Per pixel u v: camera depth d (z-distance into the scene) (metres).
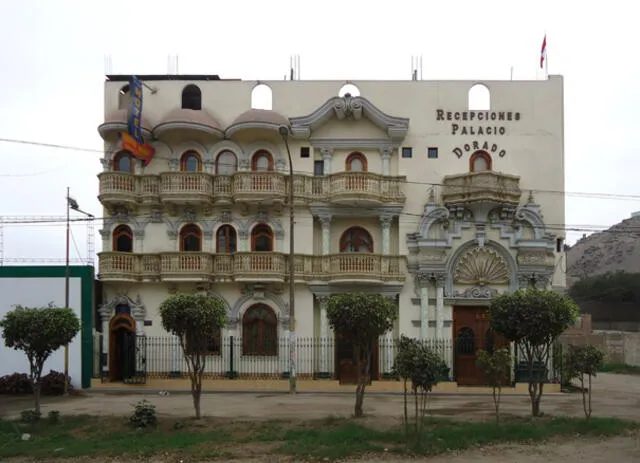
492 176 27.34
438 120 28.91
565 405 22.58
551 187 28.58
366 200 27.44
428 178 28.69
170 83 29.38
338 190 27.61
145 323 28.20
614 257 72.81
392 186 28.36
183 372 27.98
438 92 29.03
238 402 22.62
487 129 28.83
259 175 27.69
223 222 28.72
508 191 27.67
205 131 27.95
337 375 27.97
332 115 28.59
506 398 24.52
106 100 29.50
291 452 14.38
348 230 29.23
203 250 28.61
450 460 13.94
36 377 18.83
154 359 28.03
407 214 28.58
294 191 28.19
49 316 18.84
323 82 29.17
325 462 13.80
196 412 18.47
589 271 73.69
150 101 29.38
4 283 27.55
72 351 27.14
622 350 45.75
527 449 14.97
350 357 28.11
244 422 17.84
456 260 28.22
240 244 28.56
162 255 27.70
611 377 36.53
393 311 18.81
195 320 17.92
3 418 19.27
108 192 27.77
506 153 28.73
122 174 27.97
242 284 28.19
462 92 29.02
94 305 28.08
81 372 27.02
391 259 27.94
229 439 15.67
